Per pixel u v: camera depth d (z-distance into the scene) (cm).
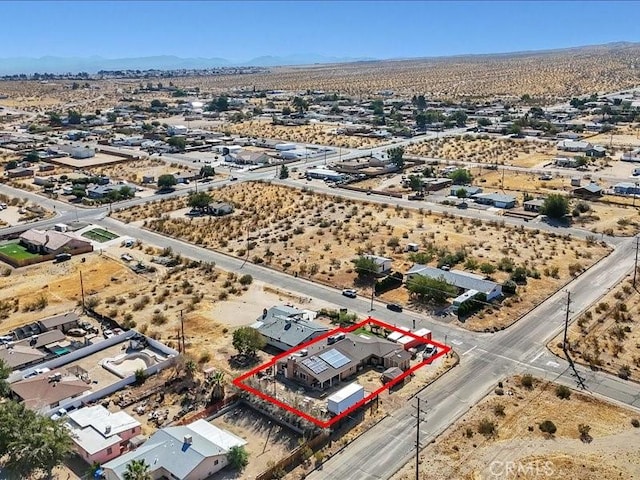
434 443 5931
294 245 12019
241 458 5619
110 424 6091
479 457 5716
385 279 9800
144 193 16662
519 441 5928
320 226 13212
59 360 7606
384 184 17100
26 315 9069
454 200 15000
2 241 12525
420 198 15400
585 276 10150
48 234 12100
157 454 5591
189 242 12400
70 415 6284
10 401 5938
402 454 5800
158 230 13212
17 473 5247
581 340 7906
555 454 5725
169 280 10344
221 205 14525
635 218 13400
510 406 6506
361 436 6088
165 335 8312
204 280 10319
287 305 9244
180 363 7388
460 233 12581
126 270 10844
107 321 8800
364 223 13388
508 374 7162
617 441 5894
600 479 5375
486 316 8712
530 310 8900
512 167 18875
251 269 10838
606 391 6762
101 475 5484
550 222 13238
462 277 9638
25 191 16988
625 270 10369
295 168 19500
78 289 10025
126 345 8088
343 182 17212
